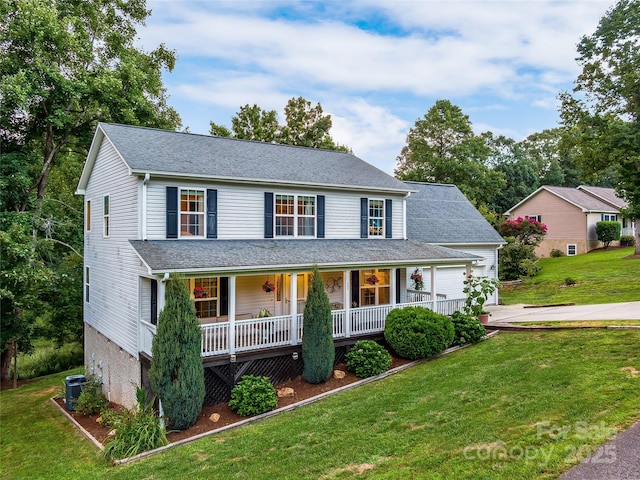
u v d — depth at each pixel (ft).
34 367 71.82
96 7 66.44
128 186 40.75
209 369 35.60
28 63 55.72
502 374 31.99
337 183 48.49
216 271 34.88
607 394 24.57
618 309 49.80
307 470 22.40
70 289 67.97
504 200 145.79
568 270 86.38
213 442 28.94
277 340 39.17
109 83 59.26
